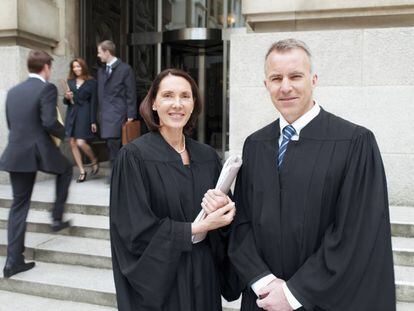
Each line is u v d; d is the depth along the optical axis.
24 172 3.47
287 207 1.60
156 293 1.73
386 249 1.52
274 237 1.61
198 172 1.92
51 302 3.42
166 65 7.88
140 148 1.86
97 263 3.79
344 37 4.49
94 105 5.93
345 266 1.47
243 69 4.79
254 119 4.80
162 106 1.84
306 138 1.63
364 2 4.43
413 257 3.39
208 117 7.91
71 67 5.88
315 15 4.62
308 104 1.65
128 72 5.34
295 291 1.50
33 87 3.47
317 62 4.57
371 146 1.59
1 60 5.64
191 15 7.64
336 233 1.51
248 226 1.75
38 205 4.82
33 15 5.81
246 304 1.78
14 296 3.51
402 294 3.08
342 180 1.56
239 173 1.83
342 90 4.54
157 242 1.72
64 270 3.75
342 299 1.49
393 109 4.42
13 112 3.47
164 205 1.80
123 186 1.83
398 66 4.38
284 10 4.66
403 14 4.40
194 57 7.99
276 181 1.64
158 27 7.78
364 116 4.50
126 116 5.45
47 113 3.42
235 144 4.87
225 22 7.51
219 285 1.95
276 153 1.69
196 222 1.73
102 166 7.36
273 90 1.60
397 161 4.45
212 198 1.71
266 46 4.70
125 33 7.98
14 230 3.58
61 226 3.91
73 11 6.70
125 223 1.80
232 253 1.72
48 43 6.25
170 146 1.90
